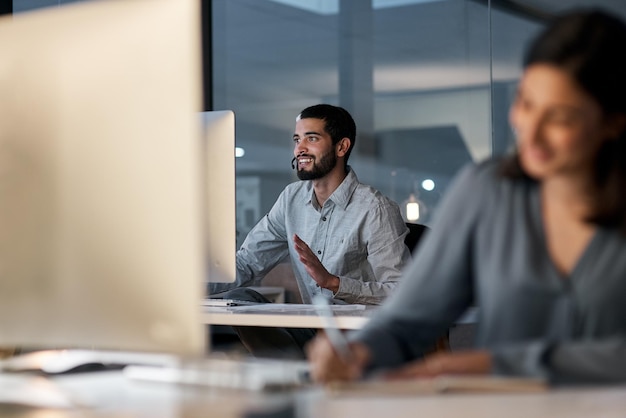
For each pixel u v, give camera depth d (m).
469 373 1.46
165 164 1.34
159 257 1.34
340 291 3.13
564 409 1.24
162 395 1.43
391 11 5.19
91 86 1.39
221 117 2.76
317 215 3.63
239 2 5.55
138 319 1.37
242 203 5.53
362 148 5.27
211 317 2.73
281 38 5.46
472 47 5.00
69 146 1.41
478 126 4.99
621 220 1.58
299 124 3.62
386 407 1.29
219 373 1.53
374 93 5.23
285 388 1.41
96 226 1.39
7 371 1.68
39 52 1.43
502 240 1.67
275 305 3.12
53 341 1.45
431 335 1.76
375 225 3.51
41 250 1.44
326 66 5.35
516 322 1.64
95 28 1.39
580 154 1.56
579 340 1.59
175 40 1.33
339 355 1.47
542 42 1.59
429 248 1.76
